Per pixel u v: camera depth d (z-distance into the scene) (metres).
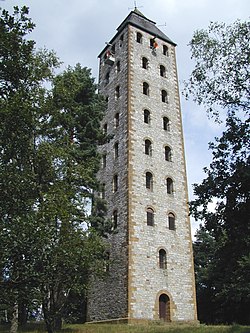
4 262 10.89
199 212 19.66
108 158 35.34
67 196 14.05
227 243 19.53
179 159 35.59
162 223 31.20
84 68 29.27
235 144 19.17
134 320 26.28
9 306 11.31
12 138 12.19
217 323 39.06
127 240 28.86
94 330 22.92
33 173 13.12
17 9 12.46
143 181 31.95
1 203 11.44
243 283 28.92
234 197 18.88
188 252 31.56
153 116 36.03
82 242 14.05
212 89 20.14
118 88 38.53
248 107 19.58
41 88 15.19
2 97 12.63
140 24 41.84
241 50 19.86
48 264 11.97
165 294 28.64
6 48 12.29
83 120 26.64
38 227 11.61
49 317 13.76
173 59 41.97
